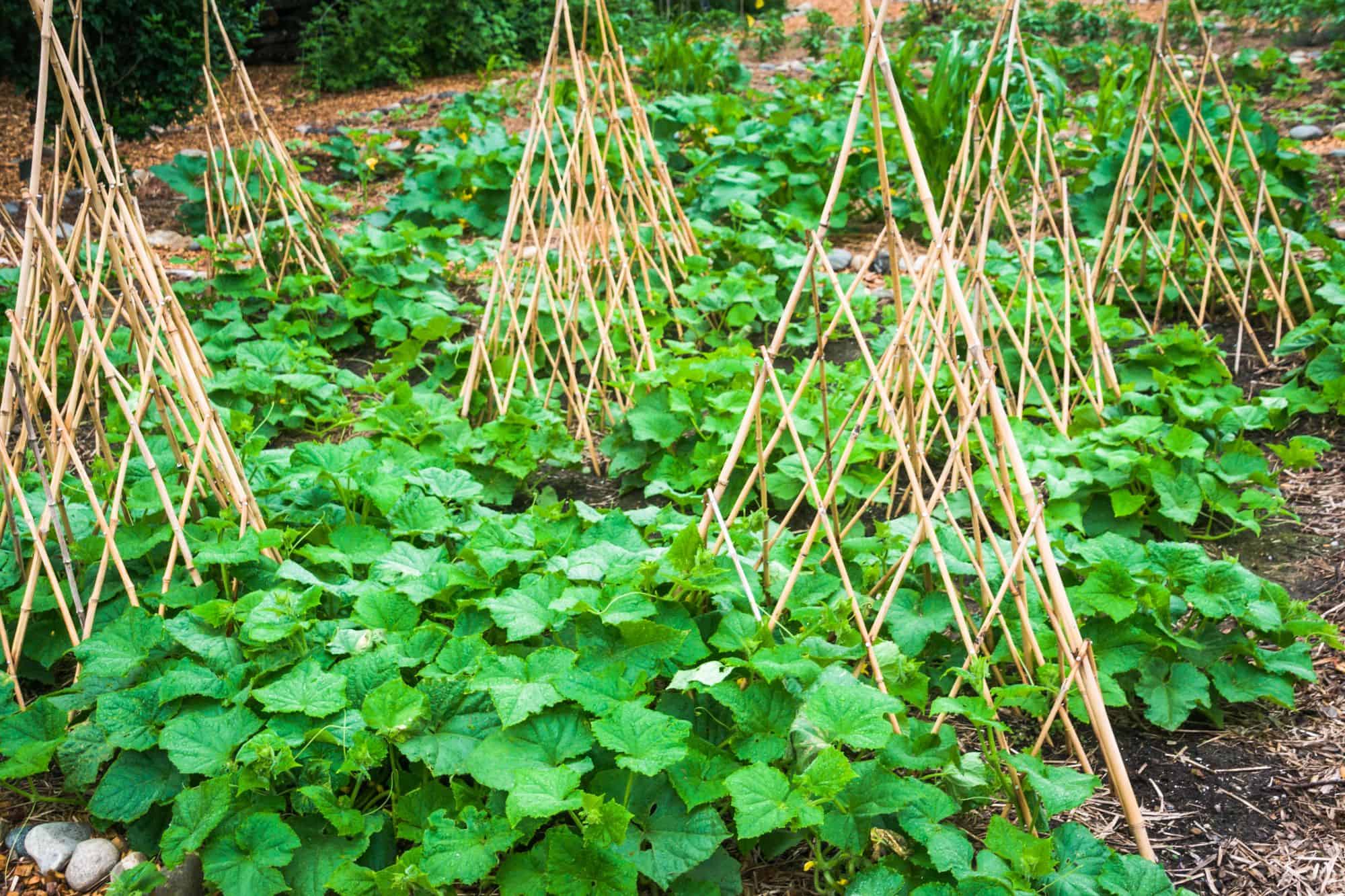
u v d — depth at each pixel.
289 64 13.52
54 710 2.69
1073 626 2.47
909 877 2.30
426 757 2.41
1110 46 10.84
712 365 4.36
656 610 2.71
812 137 7.12
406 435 4.21
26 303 2.98
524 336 4.64
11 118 9.84
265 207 6.07
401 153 9.33
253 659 2.74
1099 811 2.62
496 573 2.93
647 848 2.30
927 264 3.10
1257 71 9.82
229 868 2.28
